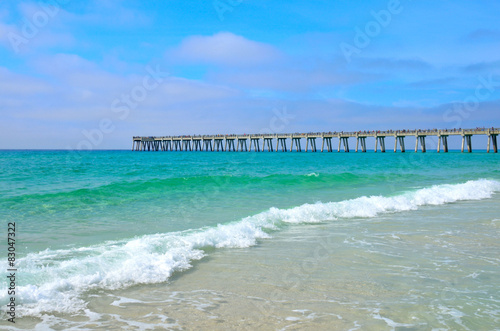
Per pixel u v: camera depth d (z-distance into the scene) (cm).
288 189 1666
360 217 1041
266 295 467
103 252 615
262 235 804
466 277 536
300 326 378
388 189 1688
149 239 686
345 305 434
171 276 536
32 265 536
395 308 424
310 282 515
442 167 3525
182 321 390
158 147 11619
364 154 7269
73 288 473
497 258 638
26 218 938
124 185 1579
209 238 718
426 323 385
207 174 2516
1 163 3694
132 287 489
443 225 934
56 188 1578
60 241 707
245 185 1766
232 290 484
